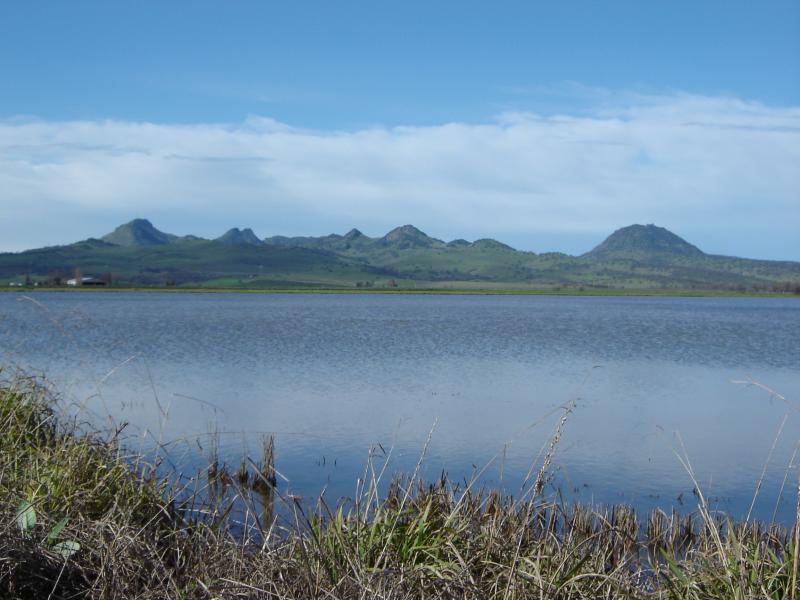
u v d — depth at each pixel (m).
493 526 8.11
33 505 7.52
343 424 22.59
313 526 8.01
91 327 65.81
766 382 35.16
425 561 7.35
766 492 16.11
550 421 23.94
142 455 10.38
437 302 184.38
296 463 17.38
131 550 7.46
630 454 19.39
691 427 23.59
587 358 45.16
